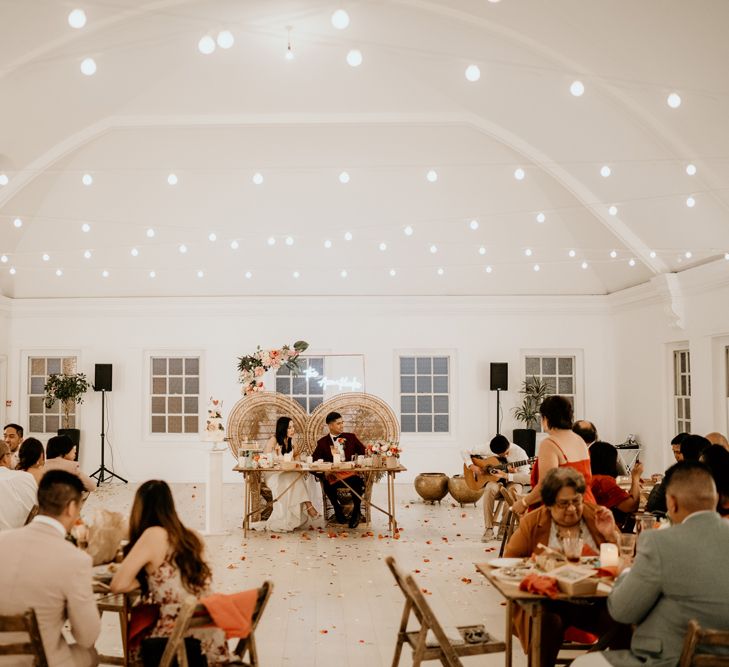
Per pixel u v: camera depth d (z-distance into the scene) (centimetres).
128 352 1293
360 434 995
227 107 930
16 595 322
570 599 349
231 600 337
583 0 636
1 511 523
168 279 1259
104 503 1067
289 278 1259
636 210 934
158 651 332
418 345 1283
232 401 1284
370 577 677
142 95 891
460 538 848
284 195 1141
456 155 1059
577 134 848
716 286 916
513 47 739
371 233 1188
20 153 874
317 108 937
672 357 1080
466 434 1277
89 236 1186
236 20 734
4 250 1179
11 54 695
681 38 627
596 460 582
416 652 368
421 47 796
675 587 300
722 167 754
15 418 1294
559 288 1268
